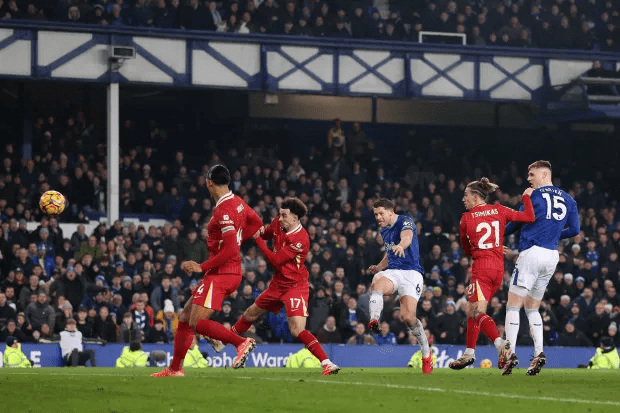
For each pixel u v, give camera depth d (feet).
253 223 37.04
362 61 97.81
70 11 91.20
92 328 70.90
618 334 83.10
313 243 87.66
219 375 37.29
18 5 92.89
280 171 103.65
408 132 122.11
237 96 115.44
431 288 82.17
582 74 104.27
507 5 114.52
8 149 94.07
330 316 76.02
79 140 98.89
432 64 99.66
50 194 57.26
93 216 93.66
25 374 38.75
